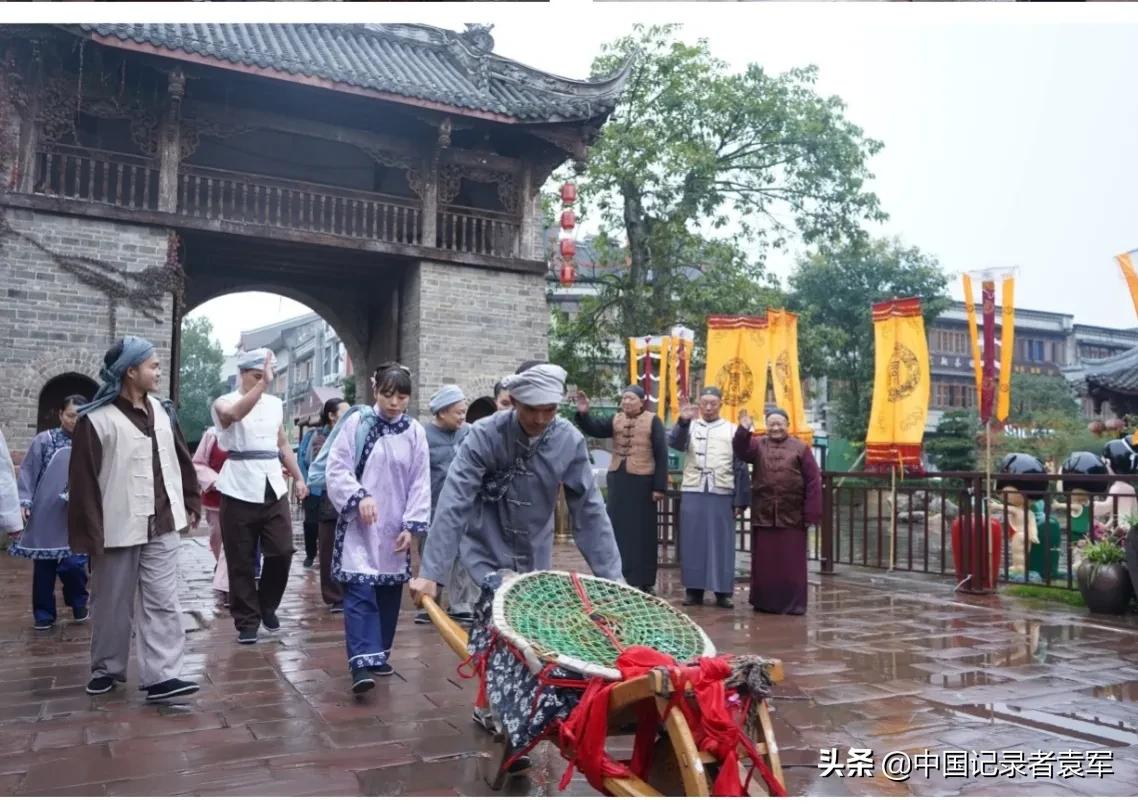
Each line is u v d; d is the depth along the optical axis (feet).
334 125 49.24
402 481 15.08
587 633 9.43
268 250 50.47
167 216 43.70
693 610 23.40
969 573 26.30
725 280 63.82
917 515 66.80
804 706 13.94
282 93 48.55
